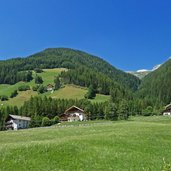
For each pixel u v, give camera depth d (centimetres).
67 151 3406
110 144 3981
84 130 6681
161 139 4628
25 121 18962
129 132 5166
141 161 3300
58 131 6812
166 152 3828
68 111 19238
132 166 3108
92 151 3503
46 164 3023
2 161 3033
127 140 4316
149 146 4072
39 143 3684
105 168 3006
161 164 3216
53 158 3186
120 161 3250
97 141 4066
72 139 4112
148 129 5828
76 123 14812
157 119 12488
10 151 3328
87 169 2952
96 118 18412
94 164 3103
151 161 3322
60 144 3634
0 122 18525
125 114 15562
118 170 2959
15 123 18288
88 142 3956
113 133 4950
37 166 2964
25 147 3469
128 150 3747
